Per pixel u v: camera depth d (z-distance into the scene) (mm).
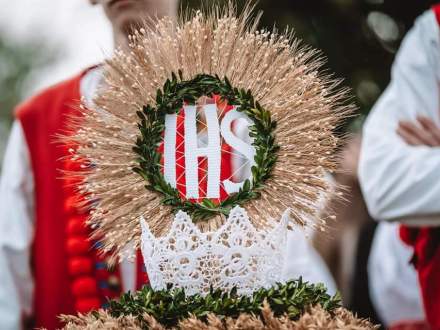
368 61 5320
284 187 1916
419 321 3943
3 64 13547
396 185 3045
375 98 5316
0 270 3178
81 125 2094
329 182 1941
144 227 1881
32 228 3180
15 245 3158
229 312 1777
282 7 5246
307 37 5254
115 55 1975
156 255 1854
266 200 1912
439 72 3189
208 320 1743
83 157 2008
